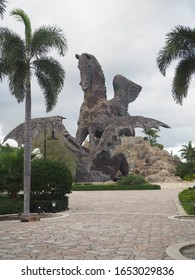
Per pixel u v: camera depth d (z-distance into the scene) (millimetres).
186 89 17422
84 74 66500
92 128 64812
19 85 19812
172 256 9266
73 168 54875
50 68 20391
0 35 19531
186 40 16453
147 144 75562
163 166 71500
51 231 13844
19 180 22688
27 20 20078
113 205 25703
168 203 26875
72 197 34625
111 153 59938
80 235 12820
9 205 20812
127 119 59656
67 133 56531
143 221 16734
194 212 19531
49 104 21203
